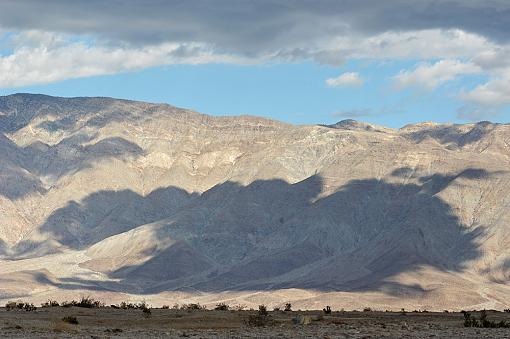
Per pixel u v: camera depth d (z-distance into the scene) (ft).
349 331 203.62
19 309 312.09
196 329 218.59
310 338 177.68
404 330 211.00
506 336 186.09
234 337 180.75
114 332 199.93
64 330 202.59
